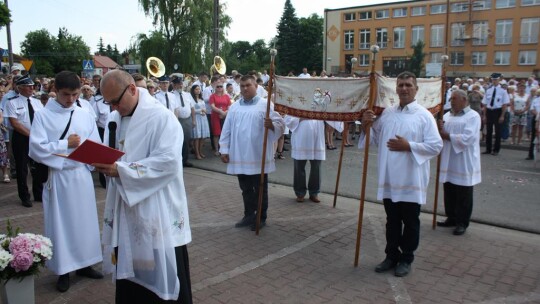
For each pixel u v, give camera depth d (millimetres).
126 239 2750
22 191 6711
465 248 5039
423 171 4215
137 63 37719
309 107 5039
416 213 4281
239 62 79438
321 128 6785
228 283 4160
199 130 10617
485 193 7504
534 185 8117
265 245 5152
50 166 3895
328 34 59625
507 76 49156
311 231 5637
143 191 2637
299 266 4570
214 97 11109
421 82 5301
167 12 30984
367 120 4410
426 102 5422
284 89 5184
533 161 10812
